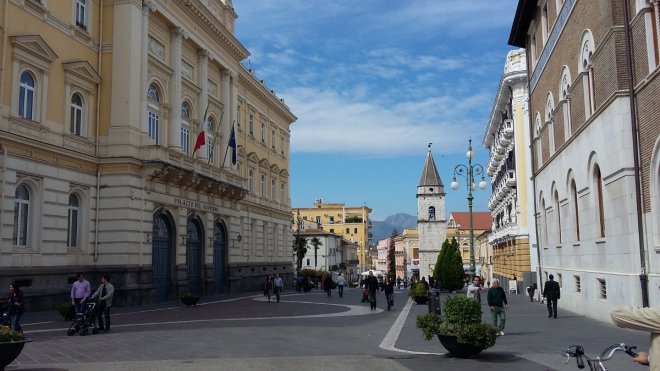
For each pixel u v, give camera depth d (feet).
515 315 80.33
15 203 80.18
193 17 122.01
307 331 60.95
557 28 85.30
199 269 126.41
